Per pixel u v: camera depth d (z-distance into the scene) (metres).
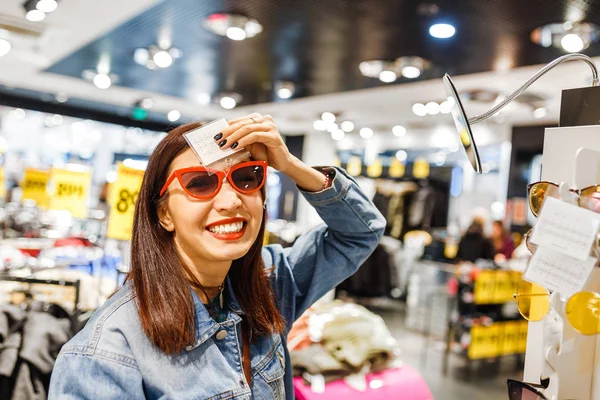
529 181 8.42
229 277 1.22
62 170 3.81
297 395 2.26
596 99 1.17
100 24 4.71
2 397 1.82
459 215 9.48
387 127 9.32
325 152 11.13
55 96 8.85
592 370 1.12
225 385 1.04
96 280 3.16
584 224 0.92
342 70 5.68
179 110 9.33
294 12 4.02
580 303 1.07
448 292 6.27
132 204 3.01
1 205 5.38
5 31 5.07
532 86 5.56
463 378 4.97
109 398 0.94
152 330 0.99
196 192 1.04
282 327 1.25
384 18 4.00
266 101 7.86
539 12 3.61
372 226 1.39
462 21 3.94
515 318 5.61
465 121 1.07
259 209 1.11
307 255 1.43
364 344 2.42
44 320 1.98
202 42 5.04
